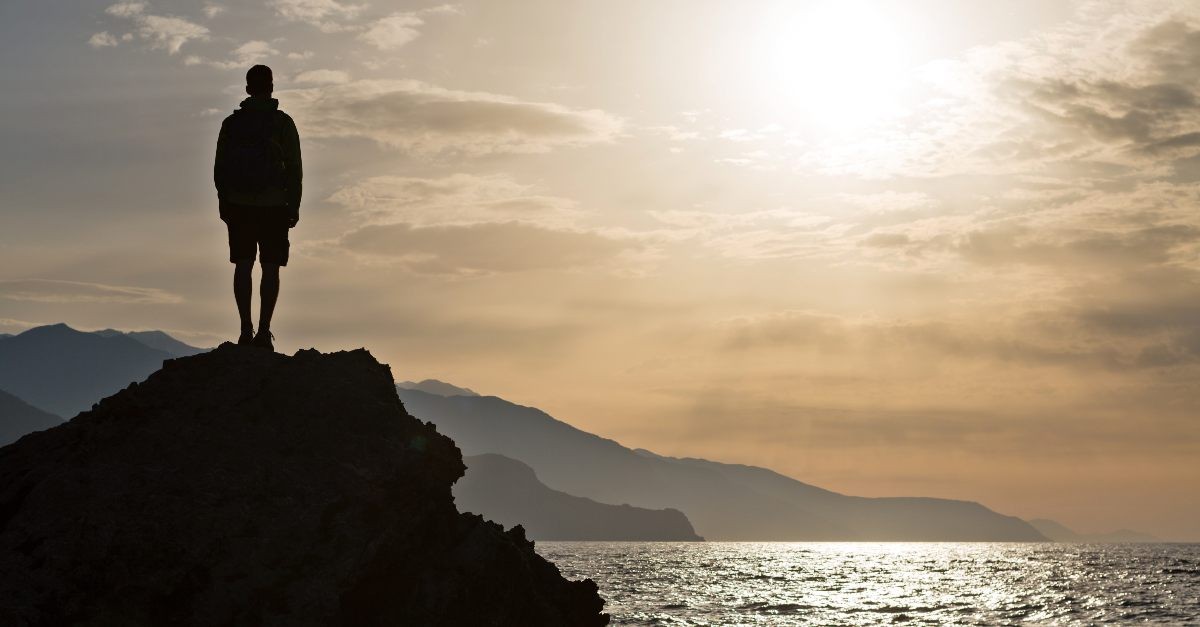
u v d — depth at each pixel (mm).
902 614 84750
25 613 11195
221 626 12016
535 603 16453
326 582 12664
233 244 15352
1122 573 162250
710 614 82250
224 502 12867
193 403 14211
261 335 15406
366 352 15953
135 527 12328
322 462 13734
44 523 12234
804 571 181375
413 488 14188
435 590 14422
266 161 15109
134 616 11750
